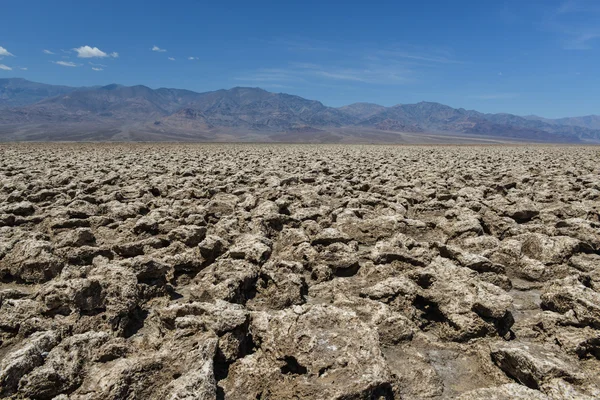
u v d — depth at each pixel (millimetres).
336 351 5664
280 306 8109
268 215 12773
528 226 12547
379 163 34062
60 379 5438
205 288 8070
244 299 8297
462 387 6117
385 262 9547
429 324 7672
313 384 5266
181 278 9516
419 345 6988
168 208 14398
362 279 9047
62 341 6074
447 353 6867
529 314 8211
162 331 7141
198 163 33250
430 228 12641
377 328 6863
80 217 13516
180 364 5707
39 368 5449
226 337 6332
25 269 8750
